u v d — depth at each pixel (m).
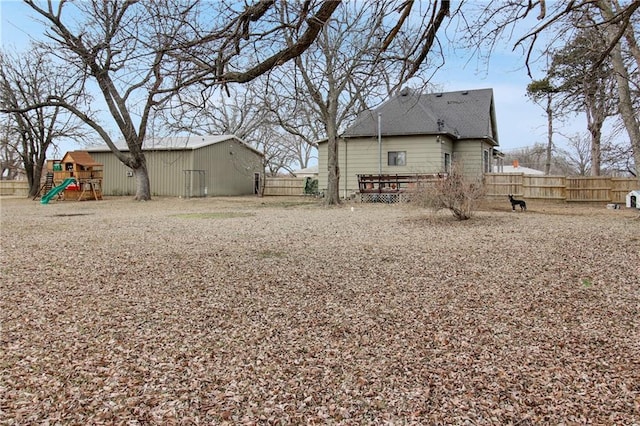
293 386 2.83
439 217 11.78
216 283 5.33
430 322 3.95
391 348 3.40
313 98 16.16
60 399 2.67
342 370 3.04
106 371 3.05
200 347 3.46
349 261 6.50
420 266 6.11
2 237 9.15
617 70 10.14
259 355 3.30
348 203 18.02
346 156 20.20
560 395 2.65
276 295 4.82
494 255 6.71
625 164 17.53
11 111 13.63
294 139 44.62
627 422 2.36
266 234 9.37
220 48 4.31
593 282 5.08
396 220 11.66
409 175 17.31
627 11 4.41
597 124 16.58
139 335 3.71
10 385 2.84
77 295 4.89
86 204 19.47
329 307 4.40
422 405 2.58
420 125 18.94
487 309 4.26
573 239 7.90
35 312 4.31
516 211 13.90
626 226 9.63
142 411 2.54
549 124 20.41
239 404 2.62
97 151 25.84
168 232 9.79
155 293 4.94
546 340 3.50
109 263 6.49
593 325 3.79
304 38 4.11
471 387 2.77
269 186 28.25
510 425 2.36
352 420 2.44
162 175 24.83
